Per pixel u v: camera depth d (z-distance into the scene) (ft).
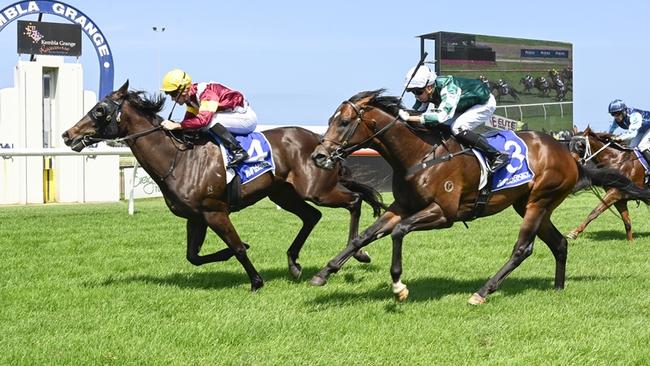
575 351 11.19
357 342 11.69
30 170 40.83
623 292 15.42
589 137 25.36
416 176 13.65
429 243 22.89
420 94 13.99
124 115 14.98
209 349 11.26
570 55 92.32
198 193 15.03
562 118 92.32
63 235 24.62
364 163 48.55
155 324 12.63
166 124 14.98
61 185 41.68
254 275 15.65
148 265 19.21
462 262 19.52
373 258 20.13
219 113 15.48
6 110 40.86
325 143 13.34
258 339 11.91
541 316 13.24
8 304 14.37
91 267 18.71
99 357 10.82
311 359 10.87
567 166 15.47
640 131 25.30
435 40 80.33
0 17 40.96
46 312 13.69
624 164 24.81
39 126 41.27
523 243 14.94
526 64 88.22
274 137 16.51
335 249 21.77
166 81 15.20
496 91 85.30
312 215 17.48
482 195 14.40
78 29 42.63
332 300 14.64
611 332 12.16
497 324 12.67
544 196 15.19
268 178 15.97
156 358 10.81
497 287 14.48
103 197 42.80
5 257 20.25
